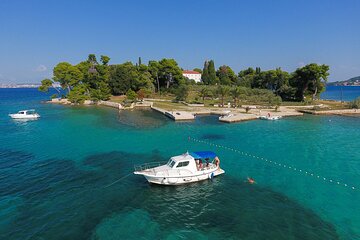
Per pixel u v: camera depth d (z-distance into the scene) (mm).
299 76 96062
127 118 64938
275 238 16609
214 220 18672
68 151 35406
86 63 118000
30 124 57031
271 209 20203
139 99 100000
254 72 163875
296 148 37312
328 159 32281
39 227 17641
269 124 56562
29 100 130375
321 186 24422
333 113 72250
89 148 36969
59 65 111062
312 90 100375
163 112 71625
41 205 20531
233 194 22703
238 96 88375
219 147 38094
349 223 18312
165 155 33969
